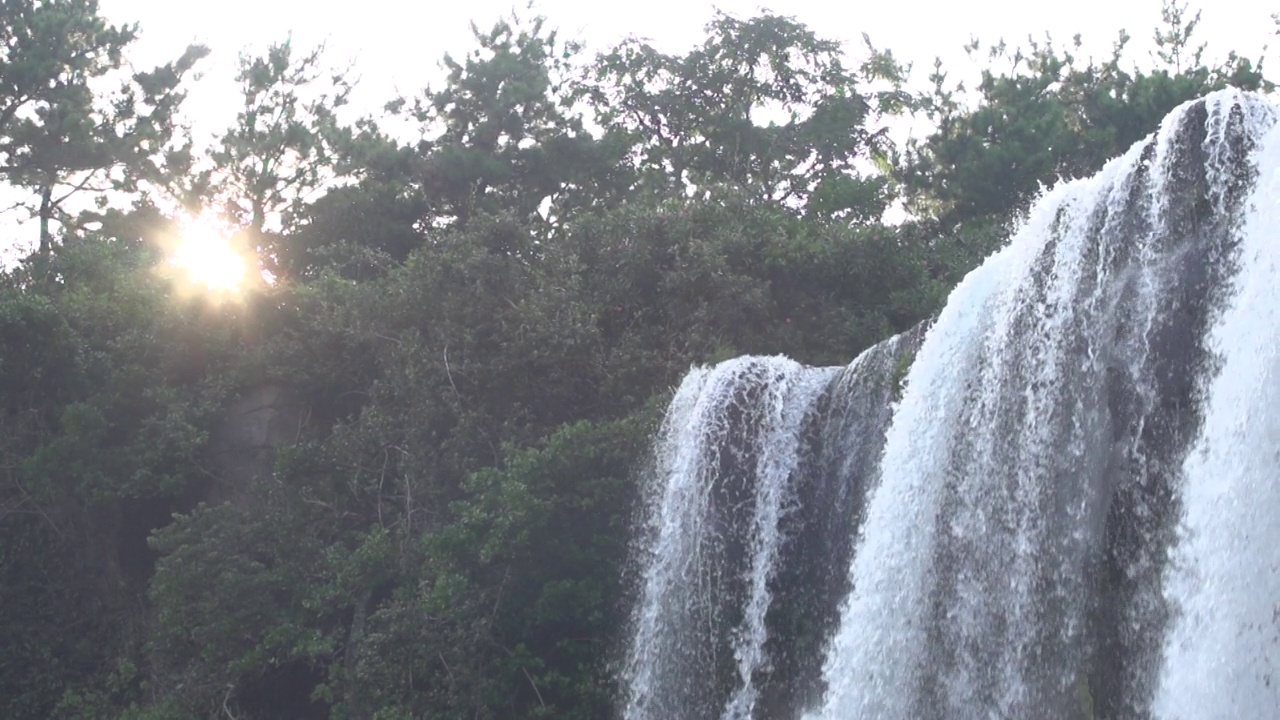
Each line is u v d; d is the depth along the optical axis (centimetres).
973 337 1739
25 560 2695
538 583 2123
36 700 2598
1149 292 1487
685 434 2095
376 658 2095
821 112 4034
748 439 2058
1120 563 1445
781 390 2070
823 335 2570
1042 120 3478
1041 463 1573
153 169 4072
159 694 2405
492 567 2119
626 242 2645
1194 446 1370
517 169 4103
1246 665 1240
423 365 2480
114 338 2902
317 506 2445
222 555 2372
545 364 2456
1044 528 1551
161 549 2448
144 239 4050
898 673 1689
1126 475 1459
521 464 2111
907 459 1761
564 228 2850
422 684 2119
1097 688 1441
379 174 4044
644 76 4103
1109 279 1542
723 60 4056
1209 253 1439
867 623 1744
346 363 2764
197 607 2330
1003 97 3719
